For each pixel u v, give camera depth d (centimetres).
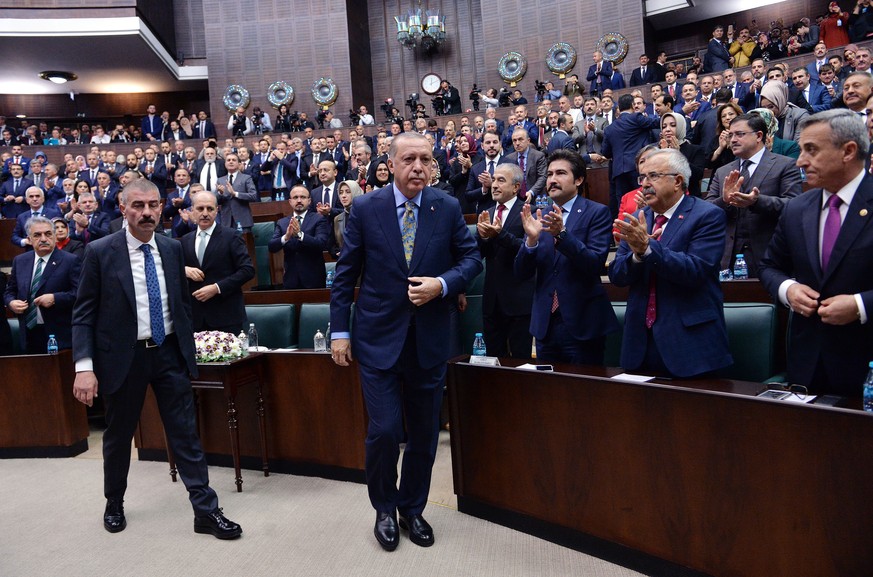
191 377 287
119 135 1379
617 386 222
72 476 360
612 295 371
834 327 202
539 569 225
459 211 254
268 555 246
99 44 1387
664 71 1052
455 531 259
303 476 337
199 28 1597
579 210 293
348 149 996
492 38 1384
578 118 873
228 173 741
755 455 190
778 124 454
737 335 269
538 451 247
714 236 232
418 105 1195
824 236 205
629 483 221
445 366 256
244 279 386
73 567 245
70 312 445
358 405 319
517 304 341
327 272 495
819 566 178
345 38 1466
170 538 267
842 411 173
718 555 199
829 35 973
